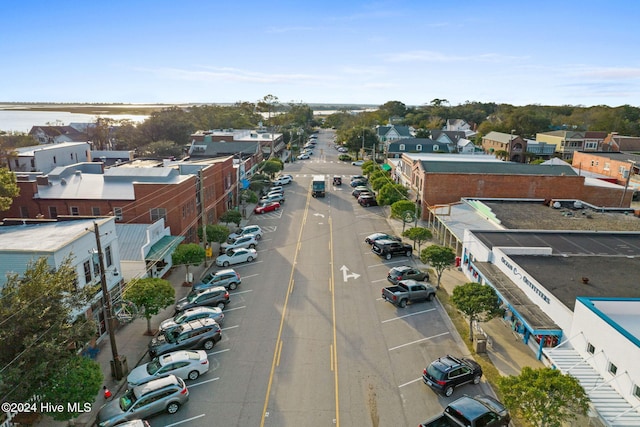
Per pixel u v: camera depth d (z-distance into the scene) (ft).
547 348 68.39
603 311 63.10
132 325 85.87
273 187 222.48
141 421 53.26
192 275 110.52
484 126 442.09
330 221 165.58
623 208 142.82
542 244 100.53
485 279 88.48
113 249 87.25
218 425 57.82
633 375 51.60
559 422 47.73
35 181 123.95
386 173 247.50
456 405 54.60
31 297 50.55
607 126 435.53
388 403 62.28
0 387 44.39
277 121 607.78
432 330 83.15
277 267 117.29
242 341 79.36
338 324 85.56
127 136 347.36
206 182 146.30
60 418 52.85
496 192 160.56
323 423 58.08
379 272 113.60
